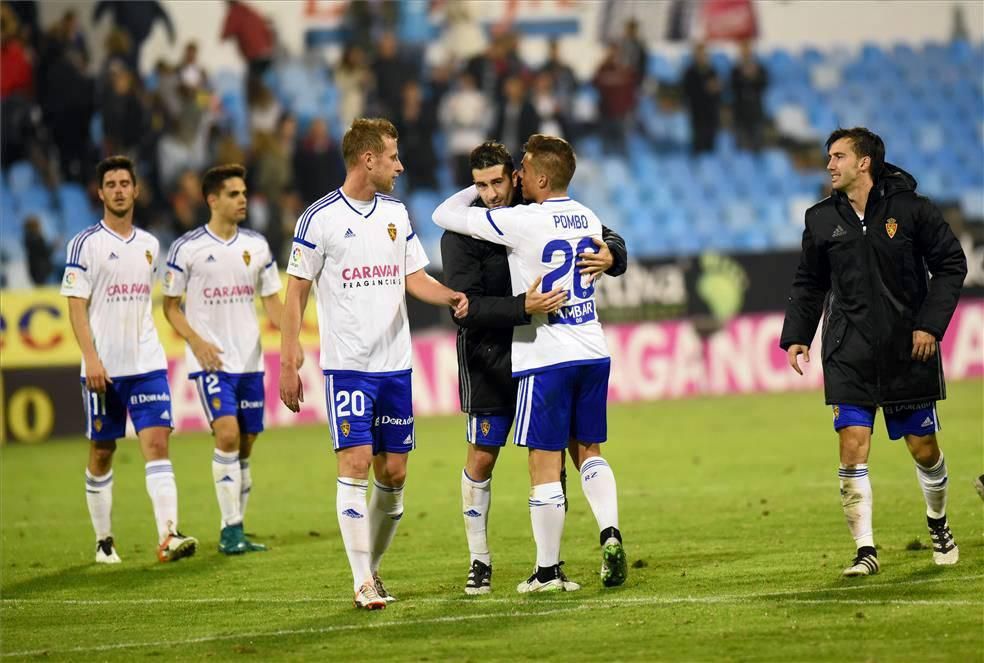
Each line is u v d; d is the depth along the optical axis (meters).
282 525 32.09
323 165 67.69
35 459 48.84
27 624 20.73
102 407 27.36
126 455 49.94
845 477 21.25
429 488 37.62
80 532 32.06
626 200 77.06
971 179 83.75
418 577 23.62
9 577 25.73
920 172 83.06
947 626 17.20
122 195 27.52
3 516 35.34
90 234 27.53
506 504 33.78
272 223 66.62
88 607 22.08
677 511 31.02
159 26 73.00
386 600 21.03
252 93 72.19
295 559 26.58
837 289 21.48
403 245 21.06
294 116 72.81
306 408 58.78
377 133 20.69
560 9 82.19
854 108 84.31
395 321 20.94
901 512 28.77
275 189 67.19
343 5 76.44
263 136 67.62
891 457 40.03
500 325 20.08
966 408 52.22
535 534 20.98
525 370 20.50
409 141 71.62
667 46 84.00
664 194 77.88
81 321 27.20
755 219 78.31
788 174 80.88
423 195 71.62
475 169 20.95
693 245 76.19
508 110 74.31
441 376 60.44
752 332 64.94
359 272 20.61
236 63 75.19
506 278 21.03
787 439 46.12
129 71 69.00
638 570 22.95
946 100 86.31
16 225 65.38
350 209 20.70
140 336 27.69
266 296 30.09
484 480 21.42
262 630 19.20
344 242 20.52
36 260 62.00
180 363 56.38
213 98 69.94
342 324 20.59
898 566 21.81
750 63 81.06
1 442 53.56
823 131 83.19
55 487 41.25
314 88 75.25
